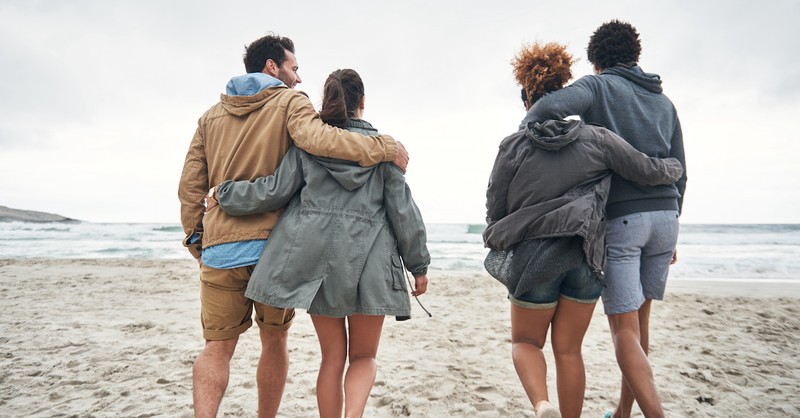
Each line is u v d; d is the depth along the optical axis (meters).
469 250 19.67
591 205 1.97
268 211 1.97
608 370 3.76
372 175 2.04
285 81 2.35
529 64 2.23
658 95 2.25
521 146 2.14
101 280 8.22
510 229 2.09
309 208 1.92
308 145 1.91
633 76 2.23
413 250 2.07
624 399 2.43
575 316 2.09
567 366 2.11
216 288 1.98
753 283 9.48
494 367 3.82
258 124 2.02
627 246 2.07
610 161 2.03
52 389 3.17
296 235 1.88
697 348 4.34
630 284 2.05
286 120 2.02
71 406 2.90
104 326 4.91
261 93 2.06
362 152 1.94
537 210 2.04
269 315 2.14
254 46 2.32
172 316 5.45
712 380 3.50
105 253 16.67
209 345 1.99
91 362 3.72
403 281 2.04
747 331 5.00
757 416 2.91
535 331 2.16
